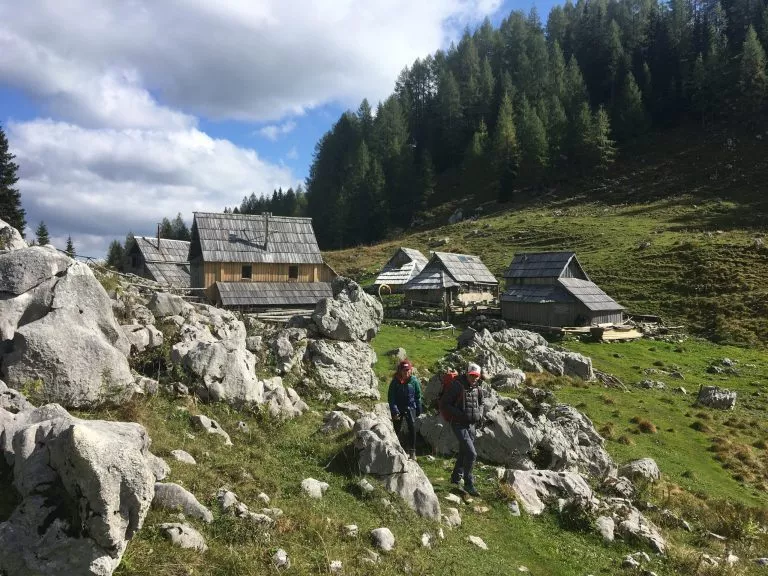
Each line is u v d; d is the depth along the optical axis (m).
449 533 11.19
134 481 6.59
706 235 80.69
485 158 137.00
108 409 11.28
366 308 23.95
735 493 21.36
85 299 11.92
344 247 134.12
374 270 93.06
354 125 186.75
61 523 6.38
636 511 15.45
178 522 8.17
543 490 14.82
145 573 6.97
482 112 162.62
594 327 54.91
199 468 10.14
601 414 29.19
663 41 158.38
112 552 6.38
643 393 36.28
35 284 11.38
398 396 14.56
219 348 14.86
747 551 15.30
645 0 178.88
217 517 8.77
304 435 14.12
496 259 88.44
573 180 125.75
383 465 11.94
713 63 134.75
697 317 60.88
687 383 40.75
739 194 99.50
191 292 45.16
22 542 6.26
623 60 155.75
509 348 38.84
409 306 65.12
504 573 10.30
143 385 13.20
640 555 12.88
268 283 46.62
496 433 16.72
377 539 9.56
